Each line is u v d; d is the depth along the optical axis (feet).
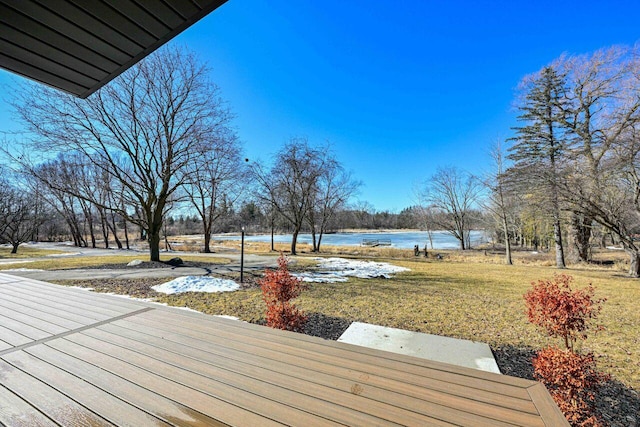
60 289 11.98
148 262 33.60
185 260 41.88
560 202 33.50
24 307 9.39
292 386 4.94
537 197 36.55
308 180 53.16
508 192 43.80
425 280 27.27
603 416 7.47
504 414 4.21
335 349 6.43
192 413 4.19
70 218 82.64
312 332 12.98
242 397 4.60
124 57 6.12
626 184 30.09
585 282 27.35
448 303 18.39
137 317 8.45
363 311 16.38
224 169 46.06
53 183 33.09
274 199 54.70
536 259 52.19
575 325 7.79
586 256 45.50
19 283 13.14
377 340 11.83
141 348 6.40
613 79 34.19
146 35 5.49
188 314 8.75
